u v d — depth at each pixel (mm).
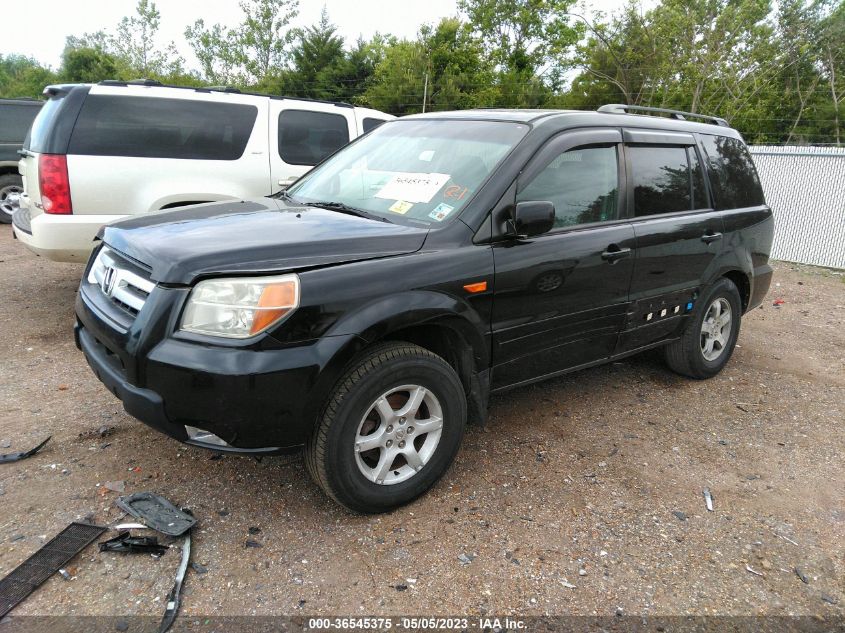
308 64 44719
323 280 2691
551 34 45062
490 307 3221
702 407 4555
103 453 3441
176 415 2641
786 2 33750
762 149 11305
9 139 10875
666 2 30359
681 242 4246
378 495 2963
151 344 2625
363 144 4344
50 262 7941
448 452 3191
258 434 2641
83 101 5469
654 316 4246
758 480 3625
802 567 2900
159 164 5812
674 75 30734
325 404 2750
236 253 2701
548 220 3195
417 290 2914
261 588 2545
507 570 2742
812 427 4352
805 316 7348
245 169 6371
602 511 3217
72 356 4852
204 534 2844
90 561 2625
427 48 40562
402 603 2520
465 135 3760
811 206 10906
